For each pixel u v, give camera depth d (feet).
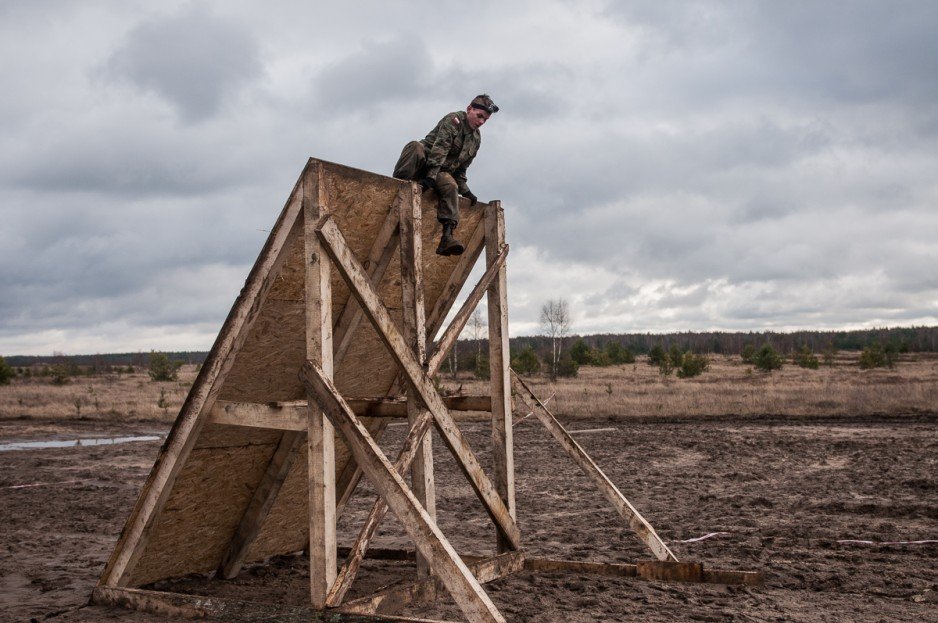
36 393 165.07
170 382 226.17
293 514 23.61
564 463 52.80
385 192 18.42
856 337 502.38
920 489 39.04
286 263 17.61
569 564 22.58
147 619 17.58
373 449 15.47
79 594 21.53
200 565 21.93
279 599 20.16
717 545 27.76
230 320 17.34
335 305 19.62
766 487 41.29
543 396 112.37
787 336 528.63
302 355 19.72
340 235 16.57
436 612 17.89
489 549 28.22
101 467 55.83
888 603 19.77
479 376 151.94
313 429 16.07
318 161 16.31
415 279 18.65
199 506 20.20
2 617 18.93
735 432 69.15
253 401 19.70
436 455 59.16
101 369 346.54
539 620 17.66
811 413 84.23
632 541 28.99
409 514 14.99
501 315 22.26
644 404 95.86
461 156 20.36
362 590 21.21
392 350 17.53
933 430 66.18
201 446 18.69
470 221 21.91
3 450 68.90
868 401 89.97
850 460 50.34
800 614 18.48
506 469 22.08
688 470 48.60
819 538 28.53
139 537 18.75
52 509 38.24
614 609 18.65
